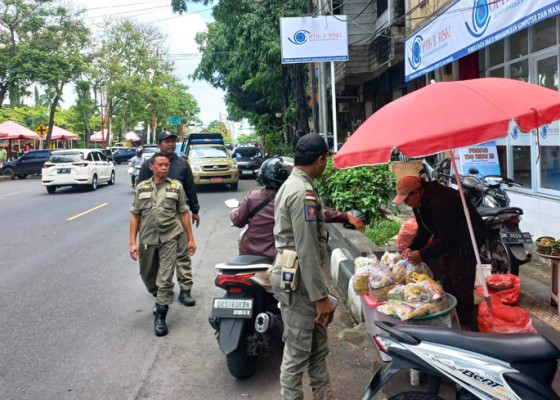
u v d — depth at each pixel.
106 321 5.21
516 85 3.20
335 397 3.56
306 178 2.96
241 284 3.79
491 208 5.48
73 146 62.59
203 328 4.99
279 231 2.99
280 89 22.41
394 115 3.20
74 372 4.07
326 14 15.09
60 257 8.09
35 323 5.15
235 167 17.78
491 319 3.76
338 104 25.81
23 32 31.55
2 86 31.69
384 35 13.86
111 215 12.61
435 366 2.35
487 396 2.22
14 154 39.06
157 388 3.81
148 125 66.56
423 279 3.52
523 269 6.11
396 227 6.70
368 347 4.38
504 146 8.85
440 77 11.65
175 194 4.98
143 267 5.05
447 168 8.22
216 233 10.01
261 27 18.39
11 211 13.75
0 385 3.85
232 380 3.92
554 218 7.03
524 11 6.18
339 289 5.86
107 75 45.53
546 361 2.24
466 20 7.98
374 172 7.28
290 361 3.01
